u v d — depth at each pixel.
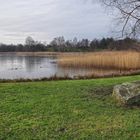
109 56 37.03
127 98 11.23
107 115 10.09
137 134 8.45
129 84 11.95
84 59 44.12
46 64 57.91
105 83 15.12
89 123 9.31
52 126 9.03
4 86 13.71
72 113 10.21
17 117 9.71
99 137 8.27
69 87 13.94
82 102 11.45
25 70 41.00
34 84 14.59
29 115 9.93
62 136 8.35
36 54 132.88
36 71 38.69
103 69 36.59
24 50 139.12
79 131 8.69
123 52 33.47
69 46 101.69
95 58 40.94
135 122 9.40
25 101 11.37
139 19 14.86
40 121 9.41
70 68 42.06
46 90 13.20
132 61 32.44
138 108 10.91
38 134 8.47
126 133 8.52
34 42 134.50
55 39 118.44
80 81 16.19
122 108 10.88
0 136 8.31
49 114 10.07
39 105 10.93
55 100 11.60
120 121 9.49
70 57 50.75
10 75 32.00
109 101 11.68
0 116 9.77
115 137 8.25
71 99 11.81
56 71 36.94
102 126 9.06
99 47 68.19
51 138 8.23
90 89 13.47
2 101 11.27
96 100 11.77
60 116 9.89
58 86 14.12
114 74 22.89
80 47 92.69
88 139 8.16
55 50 124.12
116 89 11.95
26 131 8.66
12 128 8.84
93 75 22.11
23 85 14.13
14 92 12.66
